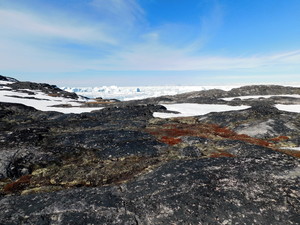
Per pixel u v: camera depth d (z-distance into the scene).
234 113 47.22
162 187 16.86
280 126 36.41
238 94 101.38
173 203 14.87
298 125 36.94
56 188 19.30
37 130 32.84
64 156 25.56
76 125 38.25
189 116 52.66
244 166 19.11
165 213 14.06
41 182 20.59
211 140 30.73
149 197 15.77
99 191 17.16
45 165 23.70
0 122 38.84
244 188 15.80
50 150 26.38
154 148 28.02
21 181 20.61
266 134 34.38
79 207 14.97
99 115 50.44
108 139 30.69
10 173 22.16
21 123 38.91
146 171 21.84
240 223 12.88
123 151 26.83
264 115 44.78
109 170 22.48
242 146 26.27
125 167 23.02
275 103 70.62
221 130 38.78
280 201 14.13
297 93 94.75
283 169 17.97
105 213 14.29
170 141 31.08
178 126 41.09
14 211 14.82
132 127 39.31
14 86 122.69
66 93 118.19
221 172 18.39
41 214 14.37
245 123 40.25
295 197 14.34
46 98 94.25
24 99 83.69
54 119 45.00
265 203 14.12
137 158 25.50
